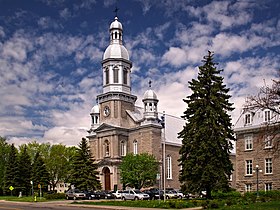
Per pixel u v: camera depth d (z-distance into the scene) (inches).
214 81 1930.4
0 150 4254.4
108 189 3171.8
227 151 1883.6
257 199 1651.1
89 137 3528.5
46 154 4276.6
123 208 1593.3
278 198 1724.9
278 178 2110.0
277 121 1717.5
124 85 3437.5
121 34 3555.6
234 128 2341.3
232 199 1649.9
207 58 1942.7
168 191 2554.1
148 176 2812.5
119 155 3225.9
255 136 2245.3
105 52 3506.4
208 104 1873.8
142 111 3585.1
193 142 1834.4
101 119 3442.4
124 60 3449.8
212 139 1809.8
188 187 1854.1
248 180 2245.3
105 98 3412.9
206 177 1775.3
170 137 3474.4
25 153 3786.9
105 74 3479.3
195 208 1499.8
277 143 1599.4
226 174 1877.5
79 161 2874.0
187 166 1836.9
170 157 3344.0
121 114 3351.4
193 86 1929.1
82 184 2810.0
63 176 4229.8
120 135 3270.2
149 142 3176.7
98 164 3240.7
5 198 3016.7
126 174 2822.3
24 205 1975.9
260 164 2202.3
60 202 2230.6
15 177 3639.3
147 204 1701.5
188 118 1926.7
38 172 3597.4
